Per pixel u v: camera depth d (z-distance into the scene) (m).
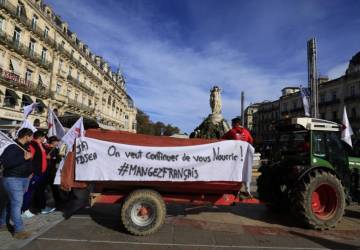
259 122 81.81
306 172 7.23
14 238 5.73
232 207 9.23
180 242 5.91
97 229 6.51
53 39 42.78
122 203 6.47
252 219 7.93
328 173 7.26
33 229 6.30
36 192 7.69
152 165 6.53
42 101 39.06
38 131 7.44
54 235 6.03
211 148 6.74
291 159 8.02
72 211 7.94
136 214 6.25
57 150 8.45
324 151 7.76
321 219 7.02
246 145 6.87
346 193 7.85
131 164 6.49
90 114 57.69
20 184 5.80
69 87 49.28
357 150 9.70
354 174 8.27
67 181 6.50
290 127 8.59
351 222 8.02
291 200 7.31
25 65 35.69
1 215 6.25
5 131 11.05
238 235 6.50
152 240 5.95
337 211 7.11
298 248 5.86
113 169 6.46
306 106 16.17
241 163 6.82
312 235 6.71
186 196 6.94
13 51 32.91
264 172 8.80
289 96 66.25
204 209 8.79
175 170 6.57
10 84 31.64
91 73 59.34
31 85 36.16
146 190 6.38
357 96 45.47
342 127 7.99
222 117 14.52
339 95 49.59
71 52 50.62
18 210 5.77
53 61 42.91
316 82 13.90
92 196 6.66
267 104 78.00
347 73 48.94
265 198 8.52
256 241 6.17
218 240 6.12
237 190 6.97
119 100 87.25
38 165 7.28
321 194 7.36
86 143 6.52
